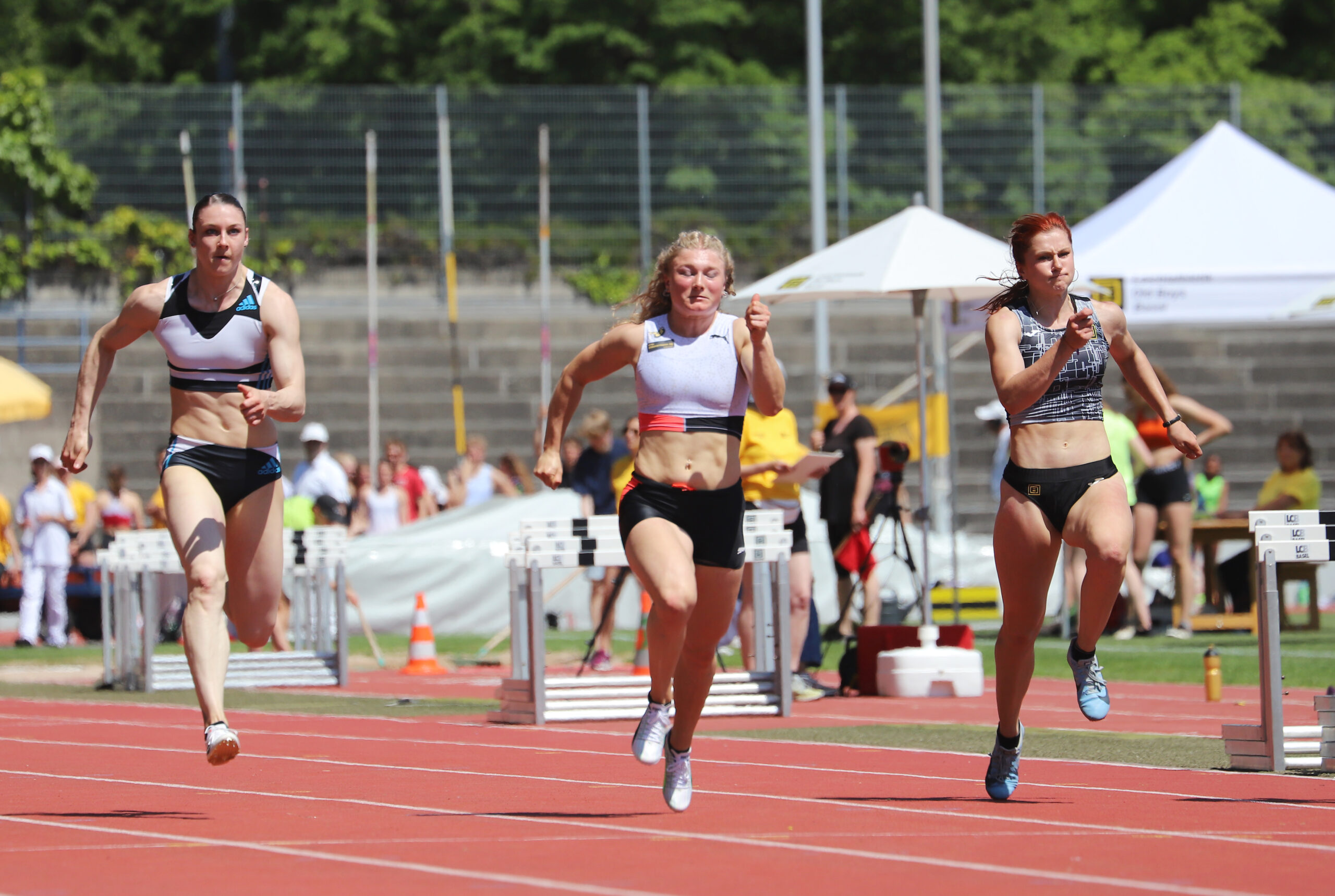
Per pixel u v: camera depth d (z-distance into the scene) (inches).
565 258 4318.4
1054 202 4429.1
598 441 2074.3
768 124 4355.3
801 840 748.6
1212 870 668.1
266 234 4124.0
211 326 893.8
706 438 805.2
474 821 813.9
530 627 1374.3
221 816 837.2
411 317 4156.0
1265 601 1008.9
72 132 4173.2
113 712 1551.4
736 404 813.9
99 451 3796.8
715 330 816.3
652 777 1013.2
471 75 5265.8
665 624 775.7
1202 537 2452.0
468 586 2746.1
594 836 765.3
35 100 4136.3
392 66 5354.3
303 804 885.8
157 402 3860.7
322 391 4005.9
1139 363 875.4
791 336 4178.2
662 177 4333.2
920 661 1598.2
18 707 1610.5
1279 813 838.5
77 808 875.4
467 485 3144.7
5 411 2714.1
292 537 1833.2
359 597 2711.6
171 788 969.5
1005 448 2571.4
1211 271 2445.9
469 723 1395.2
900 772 1024.2
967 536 2979.8
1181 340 4202.8
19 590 2906.0
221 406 896.9
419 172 4288.9
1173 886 633.0
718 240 826.8
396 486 2950.3
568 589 2792.8
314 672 1845.5
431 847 731.4
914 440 2524.6
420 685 1878.7
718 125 4352.9
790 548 1416.1
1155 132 4458.7
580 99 4325.8
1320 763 1015.6
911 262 1521.9
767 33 5487.2
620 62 5334.6
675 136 4340.6
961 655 1605.6
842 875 658.8
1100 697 872.3
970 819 818.2
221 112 4227.4
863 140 4389.8
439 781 994.1
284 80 5408.5
